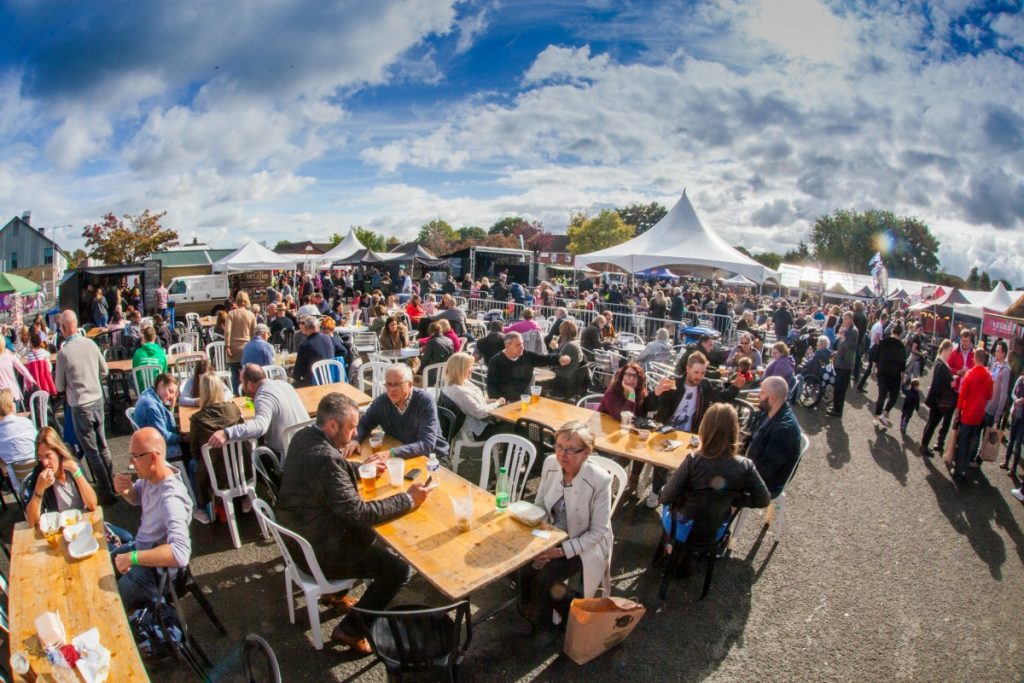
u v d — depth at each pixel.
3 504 5.06
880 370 8.34
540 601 3.45
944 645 3.55
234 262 18.12
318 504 3.04
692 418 5.48
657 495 5.19
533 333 8.88
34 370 7.48
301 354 7.55
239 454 4.43
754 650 3.43
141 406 4.87
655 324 14.11
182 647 2.94
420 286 21.25
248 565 4.16
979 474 6.57
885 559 4.57
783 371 8.34
